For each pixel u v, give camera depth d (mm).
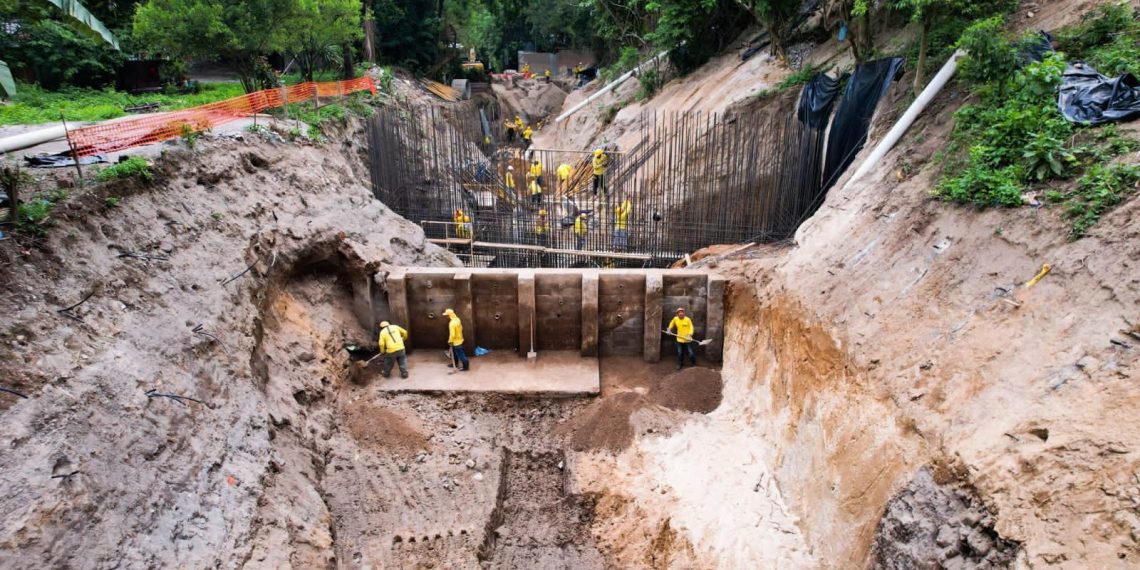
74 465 7160
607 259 18938
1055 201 8547
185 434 8695
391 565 9781
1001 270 8531
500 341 16016
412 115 23859
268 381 11539
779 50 22969
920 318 9156
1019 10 14117
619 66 36906
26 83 23203
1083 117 9617
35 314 8211
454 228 20156
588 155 28406
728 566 9781
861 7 15164
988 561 6184
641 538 10914
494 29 63562
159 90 27000
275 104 19812
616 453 12797
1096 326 6871
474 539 10430
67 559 6531
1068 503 5820
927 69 14227
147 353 9125
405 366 14492
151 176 11578
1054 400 6629
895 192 11898
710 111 24000
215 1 19719
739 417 13031
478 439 12992
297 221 14703
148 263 10383
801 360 11172
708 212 18344
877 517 7863
